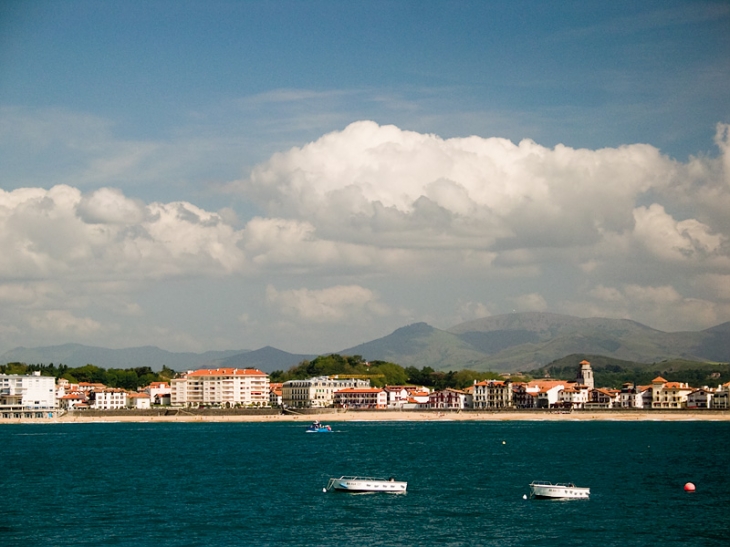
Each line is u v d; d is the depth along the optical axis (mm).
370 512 168750
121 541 144250
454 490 197625
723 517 162375
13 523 158875
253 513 167875
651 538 145625
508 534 148750
